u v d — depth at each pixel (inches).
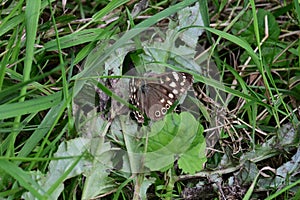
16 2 22.4
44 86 20.6
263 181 20.1
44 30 22.5
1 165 17.8
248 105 21.0
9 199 18.6
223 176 20.6
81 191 20.0
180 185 20.3
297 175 20.3
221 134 21.1
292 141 20.5
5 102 19.6
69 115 19.5
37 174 18.8
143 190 19.6
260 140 21.5
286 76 22.9
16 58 20.6
